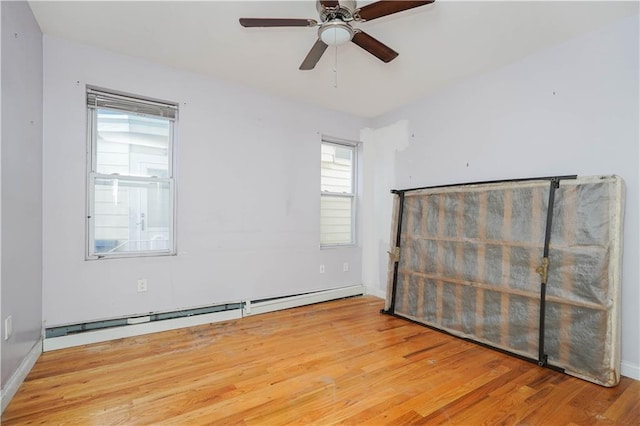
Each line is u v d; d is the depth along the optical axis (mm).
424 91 3660
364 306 4039
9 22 1911
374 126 4570
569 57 2580
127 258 2941
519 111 2902
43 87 2578
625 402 1979
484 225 2971
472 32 2498
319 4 1950
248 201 3605
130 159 3068
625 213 2283
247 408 1872
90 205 2871
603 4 2141
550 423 1776
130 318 2949
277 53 2887
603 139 2391
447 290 3215
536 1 2135
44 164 2584
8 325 1885
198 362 2445
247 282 3602
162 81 3105
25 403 1883
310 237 4094
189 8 2273
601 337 2197
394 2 1804
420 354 2662
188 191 3240
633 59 2254
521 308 2652
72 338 2695
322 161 4387
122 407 1861
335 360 2514
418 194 3631
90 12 2316
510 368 2434
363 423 1756
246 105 3582
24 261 2168
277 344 2812
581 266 2328
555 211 2506
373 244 4559
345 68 3131
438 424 1759
